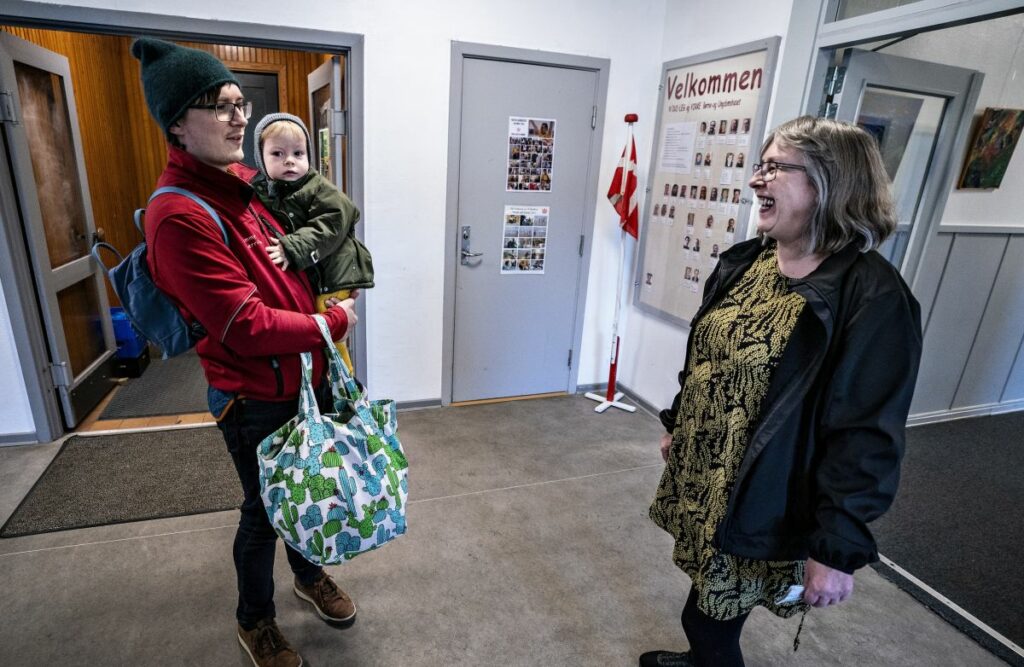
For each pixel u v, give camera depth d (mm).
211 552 1959
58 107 2752
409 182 2828
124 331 3363
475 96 2838
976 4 1580
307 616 1714
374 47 2602
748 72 2482
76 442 2637
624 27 3000
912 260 2697
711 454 1145
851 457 920
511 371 3381
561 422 3146
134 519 2111
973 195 2947
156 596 1755
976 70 2441
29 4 2162
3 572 1821
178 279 1047
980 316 3225
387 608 1764
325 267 1571
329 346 1245
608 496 2441
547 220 3166
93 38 3678
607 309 3504
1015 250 3160
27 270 2457
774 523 1041
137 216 1125
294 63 4410
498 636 1681
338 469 1201
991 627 1800
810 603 979
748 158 2506
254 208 1313
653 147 3178
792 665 1634
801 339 1008
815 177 977
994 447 3061
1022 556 2164
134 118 4121
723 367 1123
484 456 2727
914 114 2383
